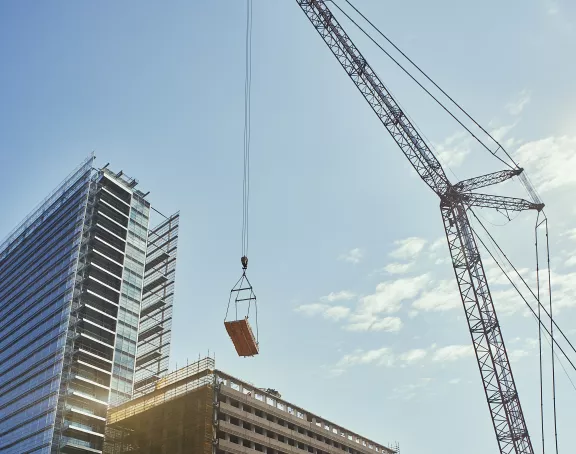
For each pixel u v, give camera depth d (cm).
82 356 13262
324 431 13750
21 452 12406
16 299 16025
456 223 9388
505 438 7969
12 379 14200
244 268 7044
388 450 16012
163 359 15200
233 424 11100
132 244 15788
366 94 9344
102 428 12394
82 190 15725
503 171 9350
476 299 8831
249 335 6562
